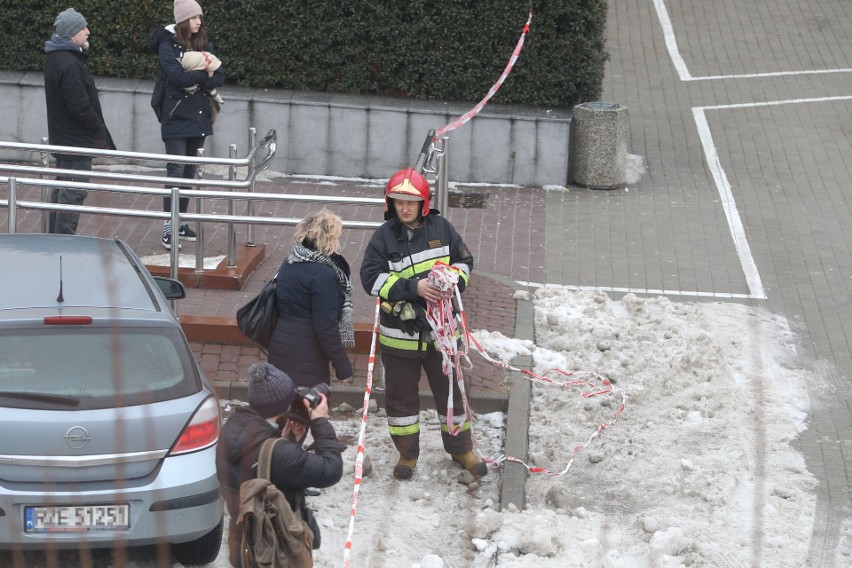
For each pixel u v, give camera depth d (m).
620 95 51.16
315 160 39.25
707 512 19.61
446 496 19.73
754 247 33.56
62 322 15.97
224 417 21.67
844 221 36.06
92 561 16.05
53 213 28.55
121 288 17.28
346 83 39.97
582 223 35.19
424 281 18.84
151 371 15.84
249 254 28.84
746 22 64.75
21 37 39.81
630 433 22.50
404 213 18.95
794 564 18.05
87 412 15.03
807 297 30.06
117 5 39.25
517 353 25.22
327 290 18.58
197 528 15.48
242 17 39.41
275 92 39.62
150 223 31.67
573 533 18.45
